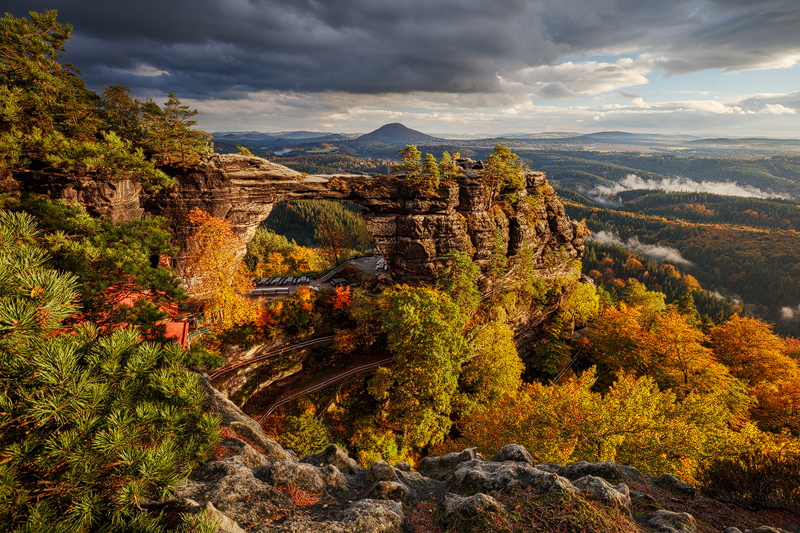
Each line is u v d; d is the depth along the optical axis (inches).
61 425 227.0
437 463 634.2
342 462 568.4
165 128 1545.3
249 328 1701.5
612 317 2379.4
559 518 332.2
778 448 960.3
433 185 2111.2
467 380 1860.2
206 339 1551.4
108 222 896.3
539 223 2630.4
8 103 932.0
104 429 232.4
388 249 2202.3
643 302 3289.9
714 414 1101.1
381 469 498.6
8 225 270.2
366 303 1958.7
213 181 1705.2
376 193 2094.0
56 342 231.5
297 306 1868.8
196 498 342.6
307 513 369.1
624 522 343.9
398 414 1582.2
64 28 1179.9
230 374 1577.3
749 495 509.7
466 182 2212.1
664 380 1932.8
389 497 416.5
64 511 218.1
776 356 1953.7
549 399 1139.3
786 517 463.5
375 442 1535.4
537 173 2684.5
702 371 1812.3
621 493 384.8
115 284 708.0
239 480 387.9
